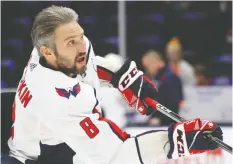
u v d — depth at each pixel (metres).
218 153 4.15
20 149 2.48
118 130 2.28
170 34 8.00
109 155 2.25
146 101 2.64
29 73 2.41
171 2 7.96
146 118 5.57
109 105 5.18
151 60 6.56
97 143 2.25
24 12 7.76
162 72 6.39
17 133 2.45
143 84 2.65
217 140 2.16
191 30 8.04
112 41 7.67
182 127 2.16
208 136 2.16
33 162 2.43
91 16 7.79
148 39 7.94
